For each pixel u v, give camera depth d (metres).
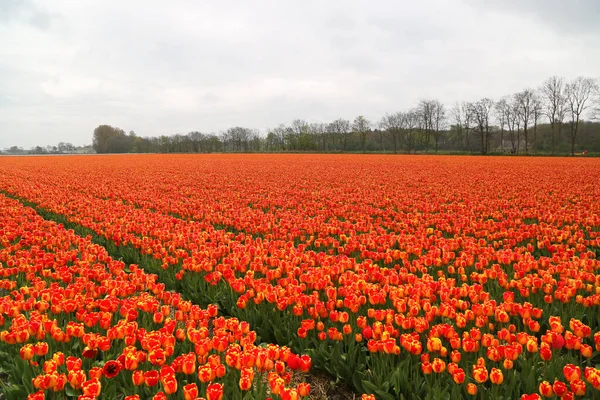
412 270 8.36
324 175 33.75
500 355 4.71
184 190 23.50
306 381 5.61
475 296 6.28
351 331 5.80
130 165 50.56
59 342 5.54
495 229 11.98
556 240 10.67
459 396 4.48
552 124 82.81
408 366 5.04
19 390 4.64
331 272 7.71
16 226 12.14
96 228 12.52
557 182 26.08
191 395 3.94
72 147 177.62
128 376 4.84
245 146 144.50
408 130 108.69
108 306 5.91
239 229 12.72
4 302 5.82
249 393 4.36
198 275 8.41
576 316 6.17
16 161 63.53
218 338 4.81
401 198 19.56
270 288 6.67
